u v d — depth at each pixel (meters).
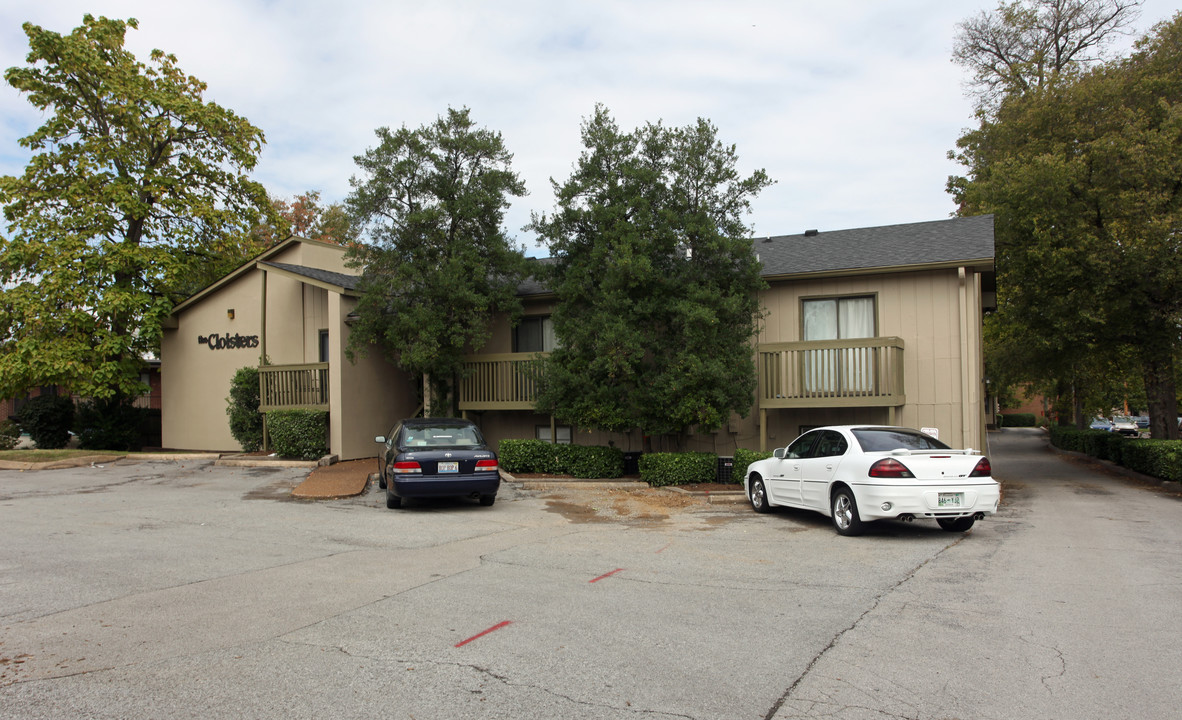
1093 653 5.12
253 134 23.98
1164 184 16.80
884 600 6.56
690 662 5.00
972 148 31.20
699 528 10.66
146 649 5.27
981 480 9.50
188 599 6.63
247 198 24.72
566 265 16.62
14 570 7.79
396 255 16.67
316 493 13.73
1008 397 50.53
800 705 4.28
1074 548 8.98
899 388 15.14
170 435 23.41
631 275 14.66
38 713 4.16
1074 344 18.70
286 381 19.53
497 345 19.39
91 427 22.97
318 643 5.40
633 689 4.53
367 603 6.49
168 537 9.77
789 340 16.77
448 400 18.95
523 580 7.36
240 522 11.02
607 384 15.36
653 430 15.33
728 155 15.62
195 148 23.66
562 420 18.38
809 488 10.81
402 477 11.91
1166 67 20.62
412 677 4.73
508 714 4.16
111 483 15.64
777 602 6.51
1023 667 4.86
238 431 20.30
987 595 6.71
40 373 20.50
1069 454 28.30
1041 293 17.66
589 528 10.66
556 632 5.66
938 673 4.77
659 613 6.17
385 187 16.77
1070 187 17.02
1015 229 17.48
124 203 21.45
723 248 14.84
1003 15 31.09
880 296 16.08
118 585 7.15
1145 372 20.06
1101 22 30.53
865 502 9.53
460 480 12.10
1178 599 6.54
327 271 21.73
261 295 21.59
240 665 4.95
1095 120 18.55
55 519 11.20
